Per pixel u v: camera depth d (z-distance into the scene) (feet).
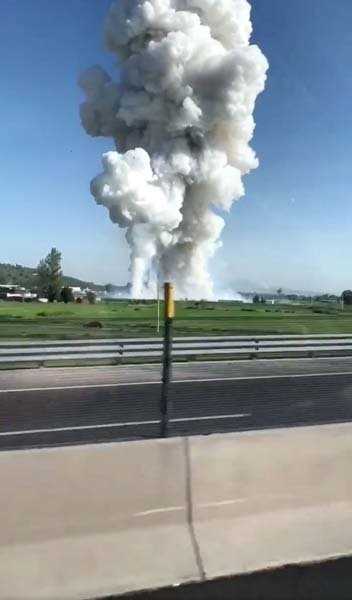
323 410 37.52
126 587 13.39
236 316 93.15
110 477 14.42
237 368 55.77
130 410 36.58
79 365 54.49
